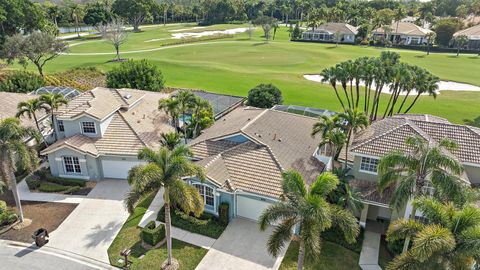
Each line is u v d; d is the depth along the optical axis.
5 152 24.00
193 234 25.09
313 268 22.22
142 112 38.69
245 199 26.08
